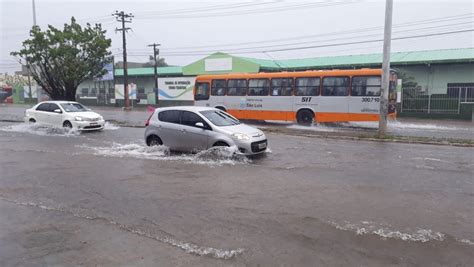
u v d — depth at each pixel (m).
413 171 9.65
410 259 4.70
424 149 13.24
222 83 23.38
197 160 11.11
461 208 6.66
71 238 5.47
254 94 22.25
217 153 11.28
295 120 21.02
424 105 29.19
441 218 6.15
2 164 10.91
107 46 25.72
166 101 44.34
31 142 15.50
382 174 9.31
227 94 23.22
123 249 5.08
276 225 5.90
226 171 9.69
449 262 4.62
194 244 5.21
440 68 32.88
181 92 43.16
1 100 62.25
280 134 17.47
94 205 7.02
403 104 29.94
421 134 17.89
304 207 6.77
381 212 6.46
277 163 10.69
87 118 19.06
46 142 15.48
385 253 4.88
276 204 6.96
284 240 5.32
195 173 9.49
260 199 7.28
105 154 12.35
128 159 11.41
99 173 9.63
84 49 25.28
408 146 13.96
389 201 7.08
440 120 26.95
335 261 4.66
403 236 5.41
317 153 12.34
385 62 16.20
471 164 10.55
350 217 6.22
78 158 11.72
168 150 12.43
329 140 15.55
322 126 20.61
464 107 27.41
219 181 8.68
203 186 8.27
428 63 32.44
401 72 34.19
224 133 11.27
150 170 9.88
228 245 5.17
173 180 8.82
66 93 25.84
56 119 19.33
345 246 5.10
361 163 10.70
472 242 5.20
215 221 6.11
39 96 49.34
